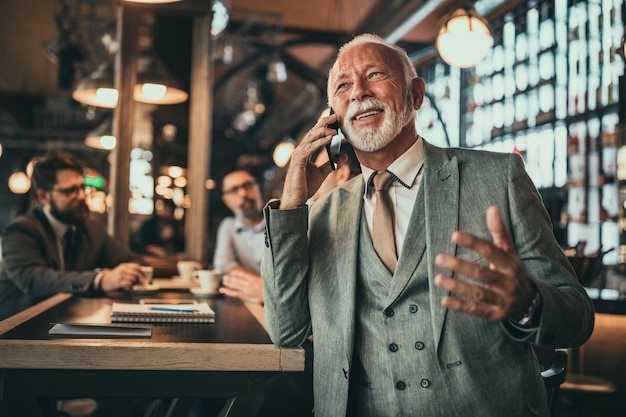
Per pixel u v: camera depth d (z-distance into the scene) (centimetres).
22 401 144
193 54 508
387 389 146
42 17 1079
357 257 156
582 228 616
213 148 2020
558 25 670
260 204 450
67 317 199
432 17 852
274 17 1022
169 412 244
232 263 438
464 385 137
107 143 754
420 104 166
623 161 461
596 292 320
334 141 170
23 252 307
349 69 158
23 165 1534
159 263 457
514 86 745
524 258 141
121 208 467
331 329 153
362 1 934
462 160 155
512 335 128
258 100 1237
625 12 577
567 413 336
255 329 184
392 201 158
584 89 629
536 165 699
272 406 220
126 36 467
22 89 1527
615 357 305
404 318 146
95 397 147
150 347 147
